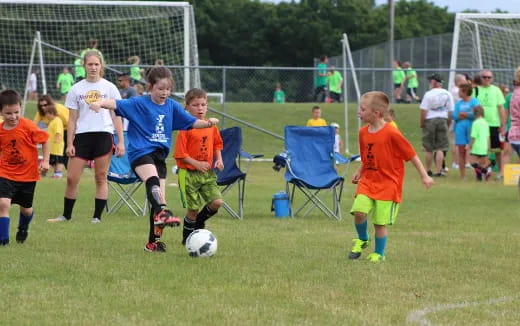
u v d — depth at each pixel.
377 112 19.33
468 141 44.19
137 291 15.96
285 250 20.98
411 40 87.25
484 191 37.94
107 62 78.00
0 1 61.53
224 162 28.33
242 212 28.56
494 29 72.69
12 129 20.77
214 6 132.88
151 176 19.58
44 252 20.14
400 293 16.09
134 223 26.19
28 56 79.12
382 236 19.66
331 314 14.38
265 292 16.02
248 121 66.75
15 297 15.40
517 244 22.38
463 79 45.66
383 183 19.47
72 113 26.03
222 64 131.88
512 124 34.56
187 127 20.56
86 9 74.62
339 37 130.88
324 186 28.50
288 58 132.62
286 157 29.28
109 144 26.34
